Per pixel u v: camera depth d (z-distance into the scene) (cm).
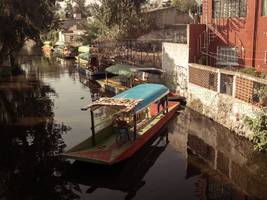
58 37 9869
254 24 2581
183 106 2839
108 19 5988
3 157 2027
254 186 1631
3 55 4572
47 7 4581
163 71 3241
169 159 1938
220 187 1625
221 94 2330
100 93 3569
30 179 1755
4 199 1573
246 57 2689
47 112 2881
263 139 1859
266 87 1906
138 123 2264
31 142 2233
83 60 5122
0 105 3175
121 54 4909
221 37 2852
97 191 1619
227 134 2234
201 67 2580
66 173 1786
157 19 5747
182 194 1561
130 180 1703
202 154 1994
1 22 3809
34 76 4703
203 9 2997
